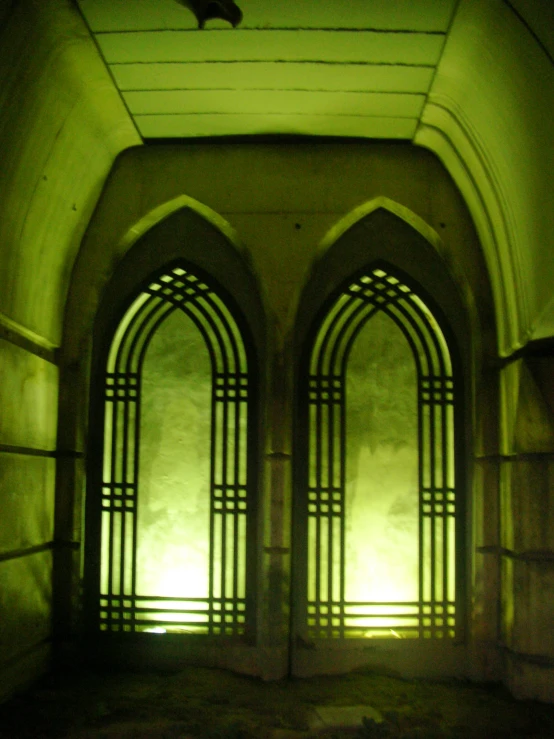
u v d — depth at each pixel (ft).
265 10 14.87
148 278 20.93
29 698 17.06
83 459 20.13
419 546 20.40
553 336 17.20
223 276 20.88
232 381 20.85
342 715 16.60
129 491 20.66
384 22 15.19
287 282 19.85
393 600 20.25
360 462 20.62
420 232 20.42
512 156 16.17
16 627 16.87
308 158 20.11
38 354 18.57
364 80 17.21
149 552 20.51
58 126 16.83
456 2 14.40
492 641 19.29
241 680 19.19
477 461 19.67
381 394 20.77
